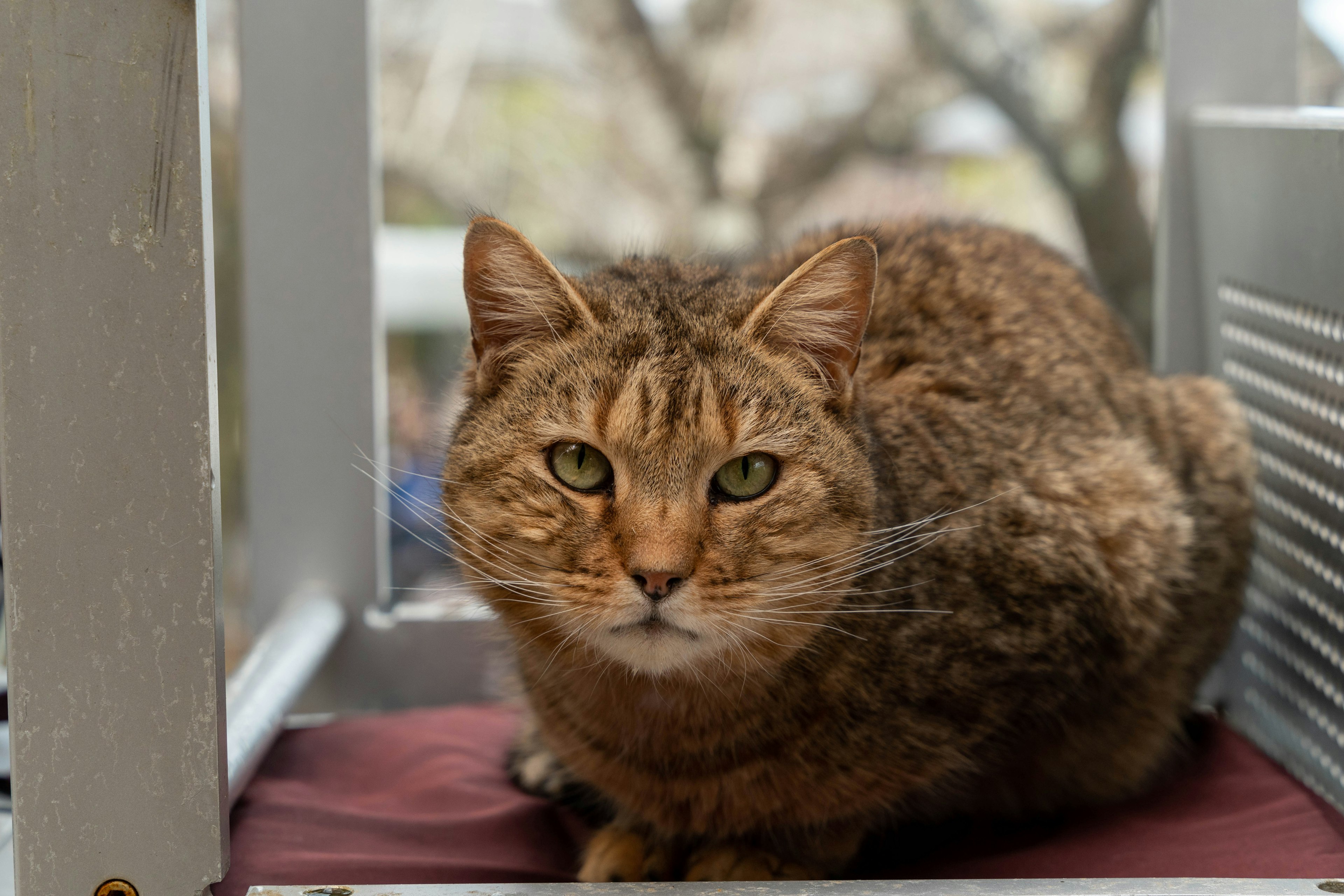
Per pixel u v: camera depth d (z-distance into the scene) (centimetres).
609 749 61
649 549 56
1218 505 67
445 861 60
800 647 58
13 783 51
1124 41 126
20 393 50
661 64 135
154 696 51
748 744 59
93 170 50
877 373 64
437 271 125
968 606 61
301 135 74
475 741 71
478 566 59
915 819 65
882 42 133
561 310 59
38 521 50
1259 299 69
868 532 59
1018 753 63
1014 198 133
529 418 58
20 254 50
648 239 127
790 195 136
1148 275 129
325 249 74
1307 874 57
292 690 68
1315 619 66
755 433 57
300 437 75
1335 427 64
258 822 62
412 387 123
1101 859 60
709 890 53
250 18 73
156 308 50
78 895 51
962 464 62
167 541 51
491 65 137
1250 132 69
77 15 49
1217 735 69
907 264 68
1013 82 130
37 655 51
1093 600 62
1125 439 66
